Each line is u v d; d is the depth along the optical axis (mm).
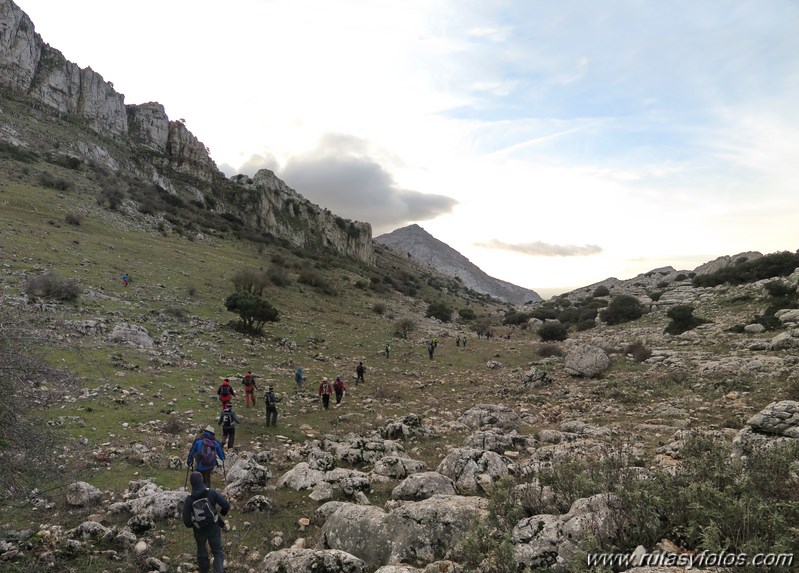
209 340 31656
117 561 6816
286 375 27438
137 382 18781
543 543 5938
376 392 25281
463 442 15594
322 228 154500
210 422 15891
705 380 22719
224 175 159750
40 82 127938
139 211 83125
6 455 6105
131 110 156000
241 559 7293
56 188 73938
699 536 5074
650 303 71688
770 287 45250
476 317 106812
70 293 29344
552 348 43750
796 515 5215
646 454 11977
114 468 10727
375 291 97750
